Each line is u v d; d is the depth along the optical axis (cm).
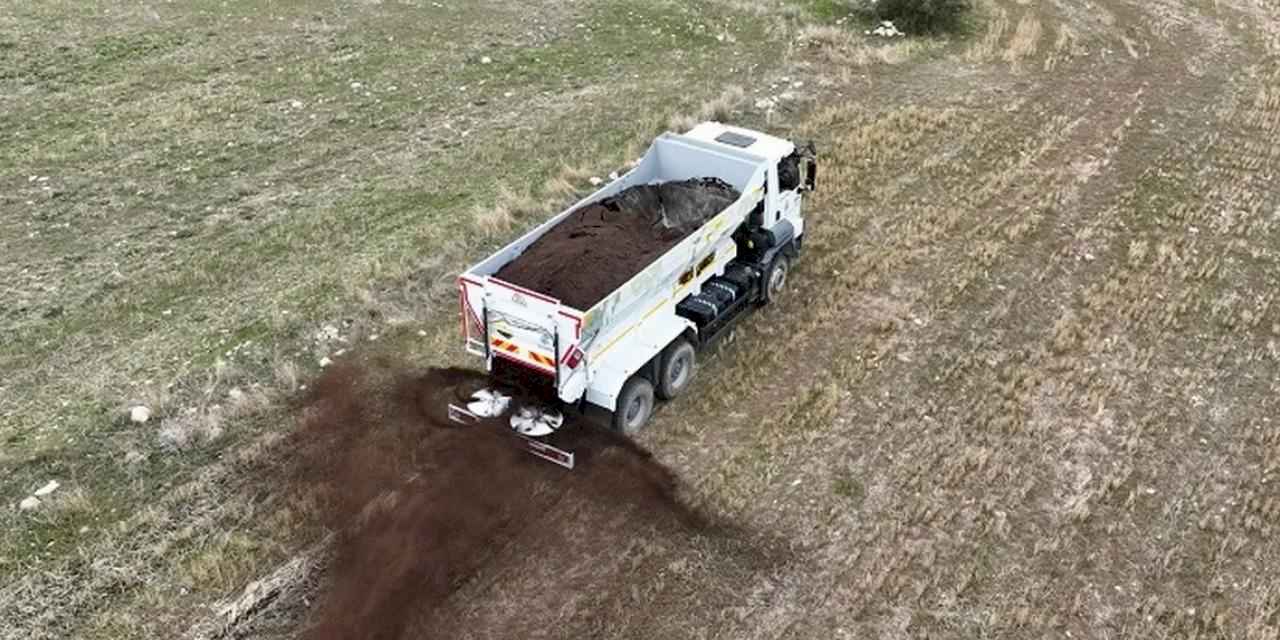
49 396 1280
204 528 1098
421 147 1942
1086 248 1648
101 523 1105
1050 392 1325
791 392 1320
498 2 2694
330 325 1417
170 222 1675
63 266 1546
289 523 1106
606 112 2098
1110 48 2509
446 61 2330
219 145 1930
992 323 1461
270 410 1265
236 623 988
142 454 1188
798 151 1533
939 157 1930
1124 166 1922
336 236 1634
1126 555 1091
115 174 1819
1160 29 2641
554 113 2092
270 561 1062
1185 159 1956
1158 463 1215
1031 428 1259
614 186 1426
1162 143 2017
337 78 2227
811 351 1397
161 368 1332
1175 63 2425
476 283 1138
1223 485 1185
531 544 1082
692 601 1027
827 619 1011
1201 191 1841
